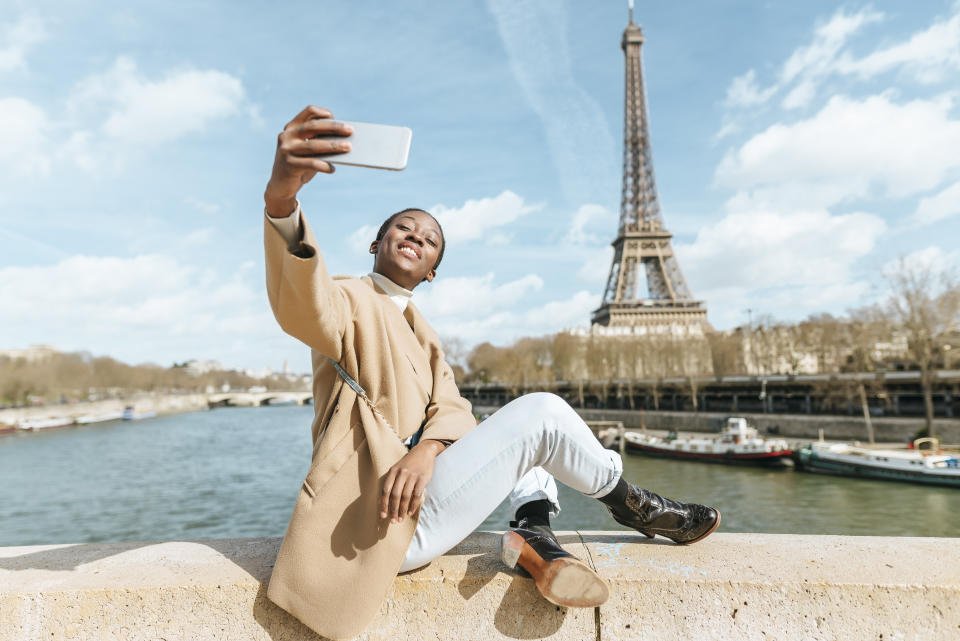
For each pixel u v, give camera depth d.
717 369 88.75
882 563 2.31
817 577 2.17
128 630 2.14
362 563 2.05
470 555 2.42
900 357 59.16
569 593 2.02
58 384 141.50
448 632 2.17
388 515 1.99
